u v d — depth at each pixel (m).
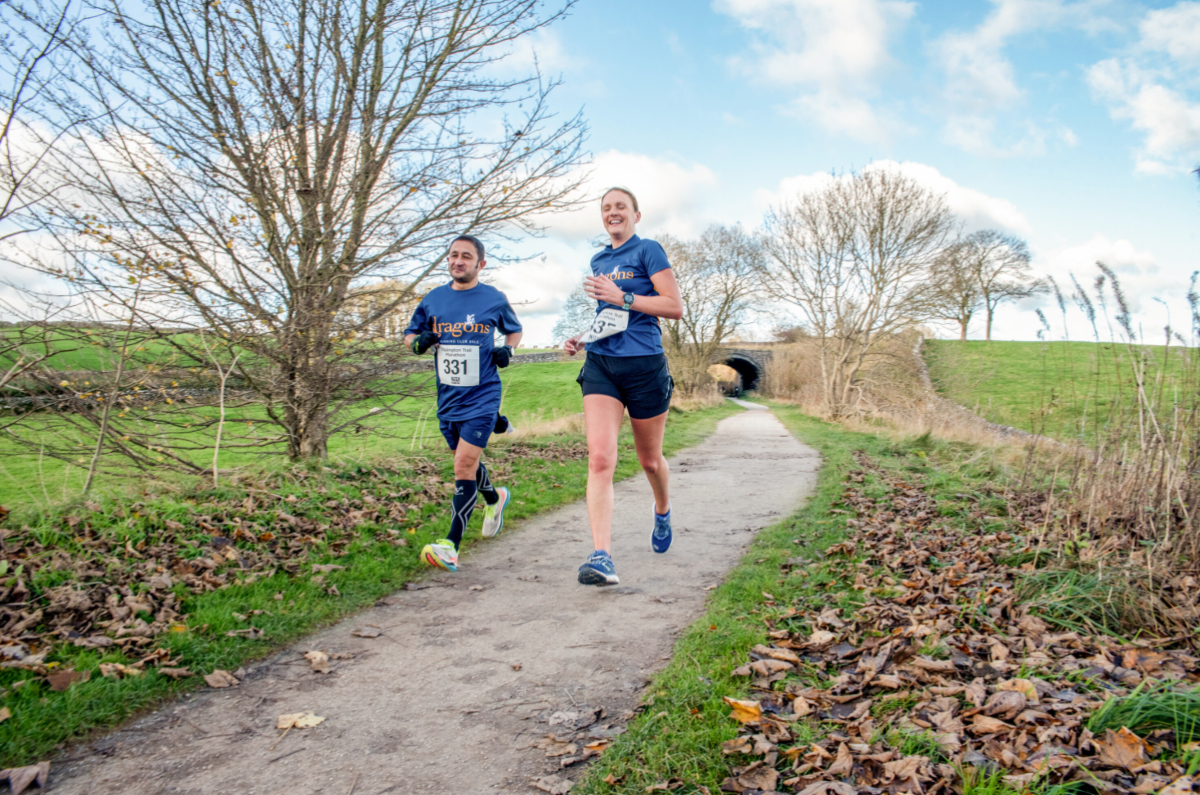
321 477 5.45
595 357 3.68
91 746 2.01
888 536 4.64
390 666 2.68
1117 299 3.89
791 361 46.28
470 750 2.05
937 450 10.71
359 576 3.74
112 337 4.81
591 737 2.12
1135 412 4.04
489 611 3.35
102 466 4.98
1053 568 3.33
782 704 2.22
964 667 2.39
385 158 6.45
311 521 4.45
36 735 1.99
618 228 3.73
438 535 4.72
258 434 6.57
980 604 3.04
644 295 3.69
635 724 2.13
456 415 4.04
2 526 3.46
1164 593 2.95
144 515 3.85
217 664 2.60
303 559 3.83
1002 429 12.85
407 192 6.27
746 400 54.41
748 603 3.31
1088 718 1.87
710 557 4.41
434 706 2.34
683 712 2.17
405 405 7.35
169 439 5.83
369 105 6.44
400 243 6.38
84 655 2.44
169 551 3.53
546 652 2.82
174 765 1.94
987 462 8.44
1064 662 2.36
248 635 2.85
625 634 3.02
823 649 2.72
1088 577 3.11
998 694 2.03
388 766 1.96
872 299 24.06
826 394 25.83
